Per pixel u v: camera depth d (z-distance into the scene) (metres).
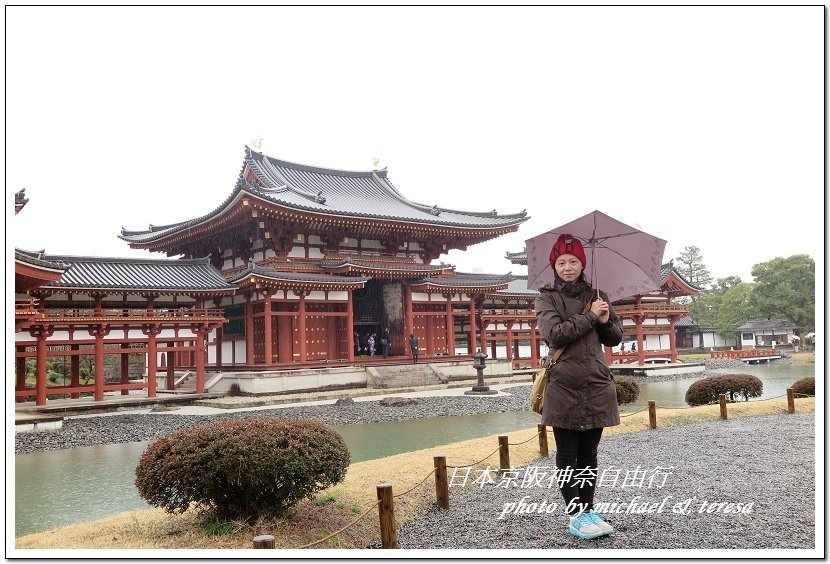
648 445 16.03
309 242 47.81
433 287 48.75
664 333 63.78
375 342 52.47
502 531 9.20
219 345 46.09
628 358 64.06
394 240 51.66
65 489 16.03
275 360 42.44
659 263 9.10
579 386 8.02
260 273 38.53
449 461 13.48
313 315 42.69
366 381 43.31
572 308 8.27
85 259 36.78
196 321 37.34
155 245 53.75
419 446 21.89
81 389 33.09
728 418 21.23
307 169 58.69
